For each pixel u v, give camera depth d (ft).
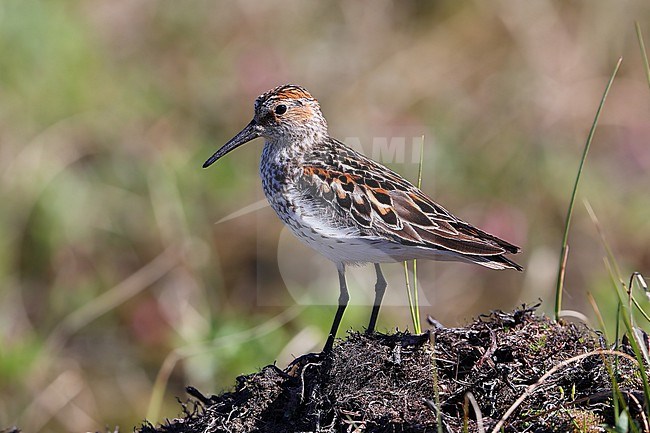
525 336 26.17
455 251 27.96
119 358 44.98
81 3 55.11
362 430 24.62
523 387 24.97
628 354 25.86
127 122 51.01
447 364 25.79
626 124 52.47
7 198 47.29
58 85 50.39
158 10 56.08
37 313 46.29
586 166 50.90
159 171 48.73
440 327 27.43
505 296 46.55
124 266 47.37
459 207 49.57
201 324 44.65
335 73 54.24
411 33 56.39
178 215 47.62
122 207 48.19
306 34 56.08
